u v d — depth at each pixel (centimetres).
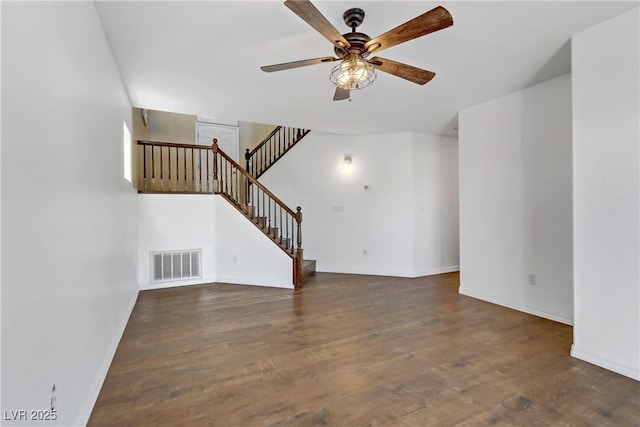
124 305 347
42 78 135
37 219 129
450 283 545
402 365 260
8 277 107
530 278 380
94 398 208
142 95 386
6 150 107
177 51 281
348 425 188
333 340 310
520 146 386
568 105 338
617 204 238
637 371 230
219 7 221
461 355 277
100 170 235
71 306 168
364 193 624
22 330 116
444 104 432
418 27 192
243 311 399
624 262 236
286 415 197
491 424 188
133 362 265
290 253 521
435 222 620
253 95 387
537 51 289
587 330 261
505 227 408
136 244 471
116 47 272
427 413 198
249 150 733
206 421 191
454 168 643
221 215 554
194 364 262
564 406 205
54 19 149
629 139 231
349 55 222
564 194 344
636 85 227
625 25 232
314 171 655
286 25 244
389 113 469
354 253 631
